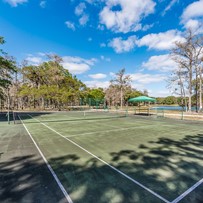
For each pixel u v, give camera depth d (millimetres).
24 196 3691
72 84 49562
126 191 3850
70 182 4320
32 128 13453
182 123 16703
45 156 6445
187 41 28125
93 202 3434
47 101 53062
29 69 49031
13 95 46031
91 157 6289
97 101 50375
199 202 3414
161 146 7809
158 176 4633
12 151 7117
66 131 12016
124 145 8023
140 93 75938
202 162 5699
